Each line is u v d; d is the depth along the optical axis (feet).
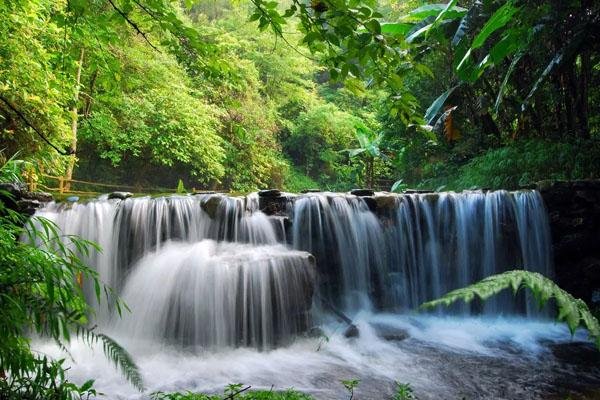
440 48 31.27
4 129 21.15
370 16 5.32
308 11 5.50
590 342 17.53
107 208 19.48
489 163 32.65
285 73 66.44
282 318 16.49
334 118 70.64
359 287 21.71
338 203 21.94
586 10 23.93
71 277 6.82
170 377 13.23
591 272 22.61
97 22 6.84
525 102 25.70
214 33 51.60
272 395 9.72
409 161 45.83
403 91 6.48
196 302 16.40
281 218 20.89
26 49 20.10
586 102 30.53
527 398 12.32
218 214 20.27
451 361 15.16
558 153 28.37
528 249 22.75
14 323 5.80
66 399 6.15
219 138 48.03
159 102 41.04
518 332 18.88
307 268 17.40
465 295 4.17
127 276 18.57
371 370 14.21
